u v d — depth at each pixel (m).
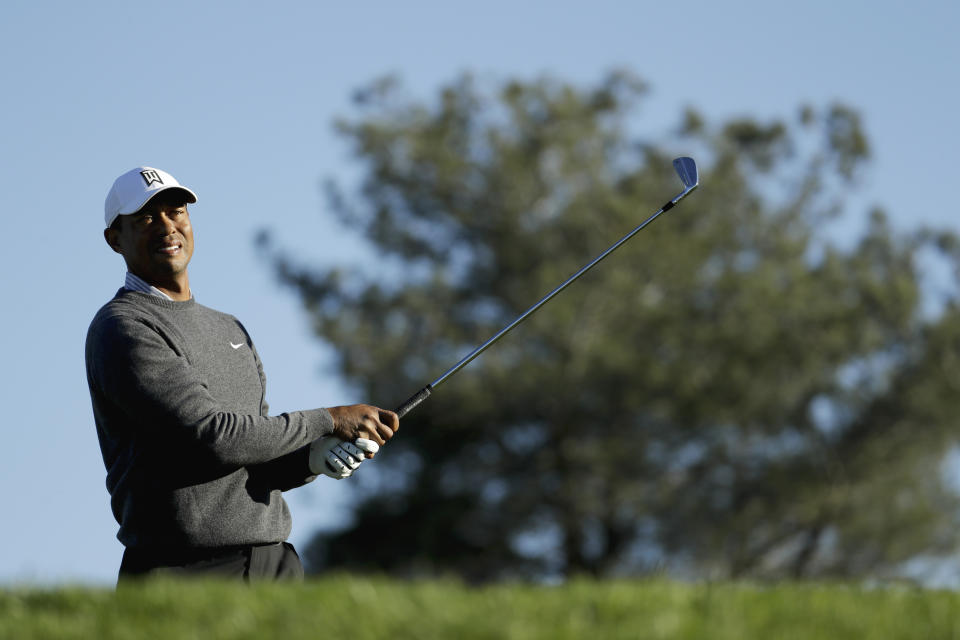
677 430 78.00
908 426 82.50
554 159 83.56
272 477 19.28
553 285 76.56
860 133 91.56
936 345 82.44
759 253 87.06
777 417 78.81
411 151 83.56
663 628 13.76
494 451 79.75
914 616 15.33
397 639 13.59
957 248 87.44
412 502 80.19
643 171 84.06
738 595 15.95
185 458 18.22
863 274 84.75
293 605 14.69
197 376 18.61
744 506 80.00
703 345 78.00
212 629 13.97
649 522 79.12
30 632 14.19
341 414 19.55
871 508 81.94
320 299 82.56
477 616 14.06
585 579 17.27
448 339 79.00
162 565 18.20
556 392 75.44
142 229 19.52
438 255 84.19
